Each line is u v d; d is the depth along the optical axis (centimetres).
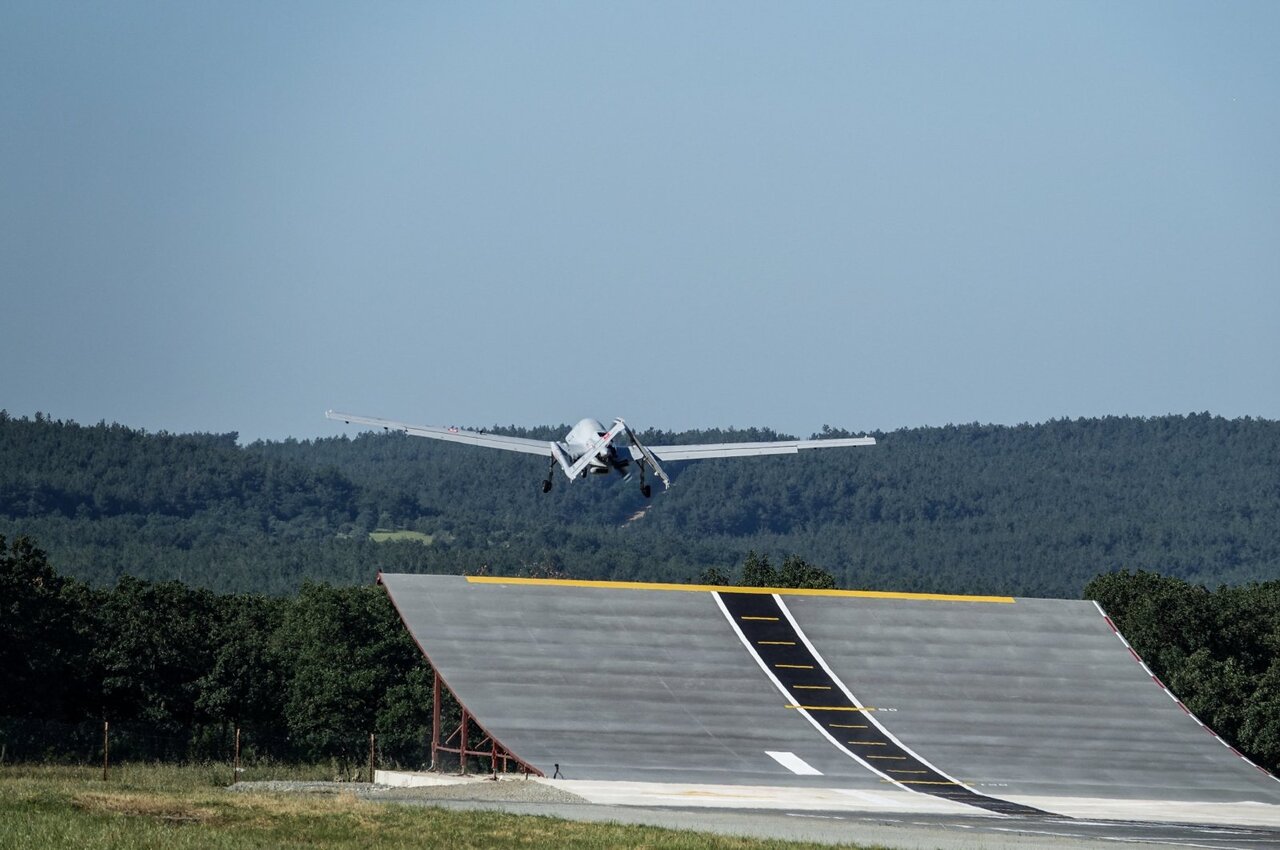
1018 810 19438
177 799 15812
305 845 13038
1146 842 15812
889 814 18262
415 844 13350
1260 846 15950
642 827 15038
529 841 13712
